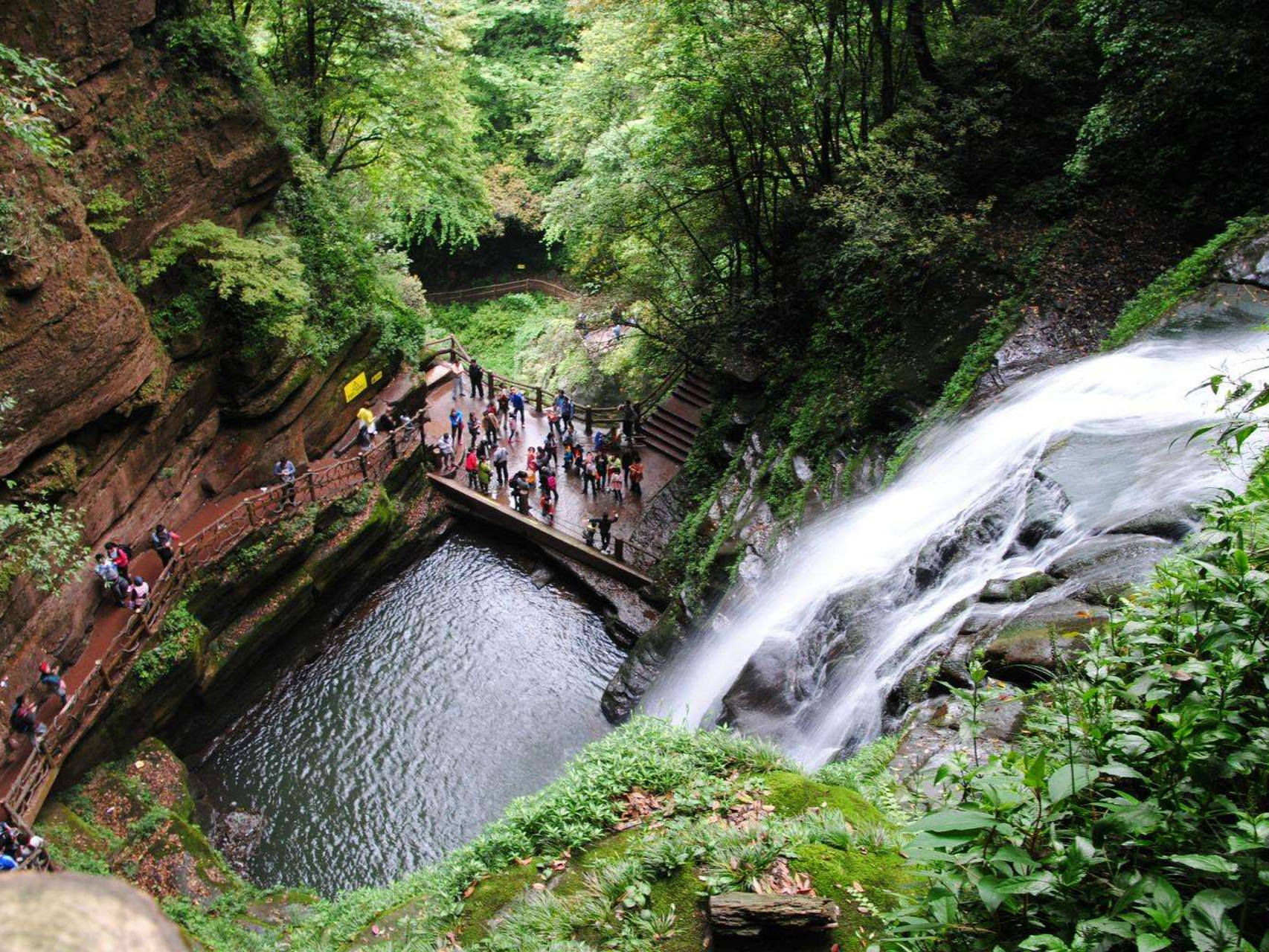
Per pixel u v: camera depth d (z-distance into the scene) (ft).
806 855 24.21
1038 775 14.03
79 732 51.29
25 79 49.70
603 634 75.51
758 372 83.05
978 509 45.24
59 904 3.11
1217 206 60.85
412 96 87.71
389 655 72.38
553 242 146.61
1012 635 30.53
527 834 30.37
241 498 69.15
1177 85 58.90
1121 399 45.83
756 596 60.95
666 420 93.50
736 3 74.43
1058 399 49.01
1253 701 15.75
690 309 96.37
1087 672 17.83
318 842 56.70
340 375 80.48
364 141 91.81
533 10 138.41
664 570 76.23
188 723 62.08
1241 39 56.44
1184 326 49.47
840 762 35.94
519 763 62.95
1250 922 13.28
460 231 140.05
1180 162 63.62
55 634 52.24
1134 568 30.55
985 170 70.79
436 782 61.21
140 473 60.29
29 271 47.75
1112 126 62.49
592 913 24.86
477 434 91.30
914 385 62.85
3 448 47.96
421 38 83.71
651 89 91.20
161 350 59.88
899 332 67.10
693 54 75.41
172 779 56.34
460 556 84.02
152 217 60.03
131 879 48.91
